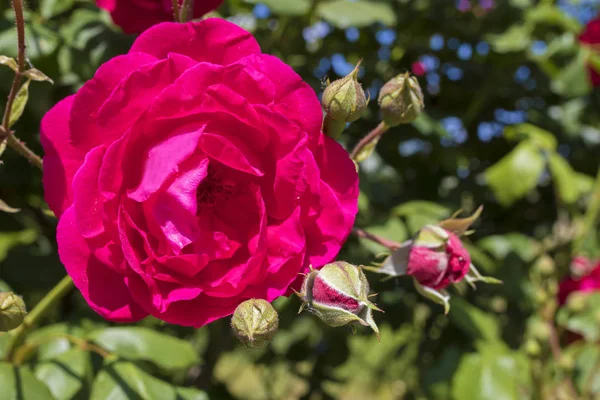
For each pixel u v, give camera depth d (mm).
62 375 281
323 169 221
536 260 440
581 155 591
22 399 251
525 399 387
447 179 532
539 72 552
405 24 516
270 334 204
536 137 433
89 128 204
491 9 553
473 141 572
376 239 255
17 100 233
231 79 204
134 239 206
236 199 226
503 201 423
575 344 400
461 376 364
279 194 212
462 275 244
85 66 325
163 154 200
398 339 655
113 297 207
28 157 239
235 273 212
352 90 227
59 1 351
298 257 213
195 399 286
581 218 459
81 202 198
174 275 208
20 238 399
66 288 268
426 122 404
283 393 725
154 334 310
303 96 213
